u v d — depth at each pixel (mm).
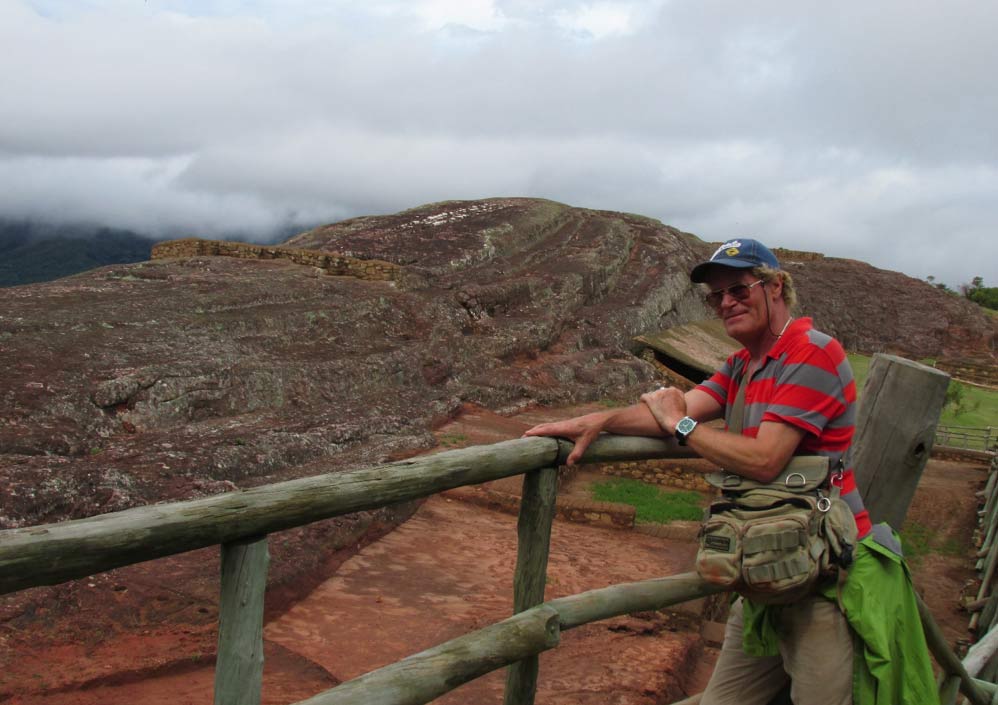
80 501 8312
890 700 2721
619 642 7766
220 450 10906
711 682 3430
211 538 1805
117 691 5535
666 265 38000
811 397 2738
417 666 2291
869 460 3838
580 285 31938
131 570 7277
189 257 26359
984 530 17250
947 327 47750
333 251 31375
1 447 9719
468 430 16453
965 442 29875
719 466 2893
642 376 27500
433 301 24391
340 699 2072
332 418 14398
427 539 10492
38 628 6113
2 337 13242
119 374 12891
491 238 35062
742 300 2977
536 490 2900
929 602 13906
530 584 2908
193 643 6258
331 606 7766
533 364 24875
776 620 2932
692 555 11438
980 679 4988
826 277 52031
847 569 2746
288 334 18500
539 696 6250
